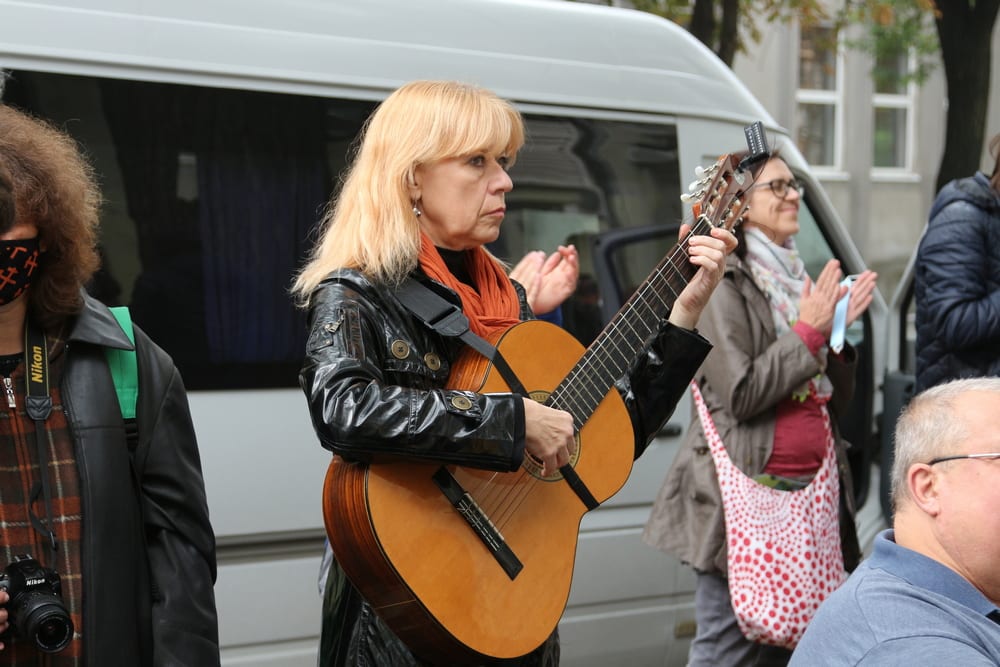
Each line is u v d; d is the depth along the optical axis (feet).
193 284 12.07
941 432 6.49
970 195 13.48
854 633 6.19
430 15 13.47
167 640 6.76
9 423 6.53
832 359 12.39
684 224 9.07
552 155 14.30
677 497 12.21
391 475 6.98
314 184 12.66
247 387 12.26
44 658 6.35
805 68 57.06
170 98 11.92
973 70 31.01
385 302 7.31
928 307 13.69
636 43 15.12
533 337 7.87
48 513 6.48
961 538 6.40
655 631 14.62
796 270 12.59
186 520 7.04
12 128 6.55
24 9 11.25
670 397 8.54
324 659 7.52
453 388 7.46
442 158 7.50
